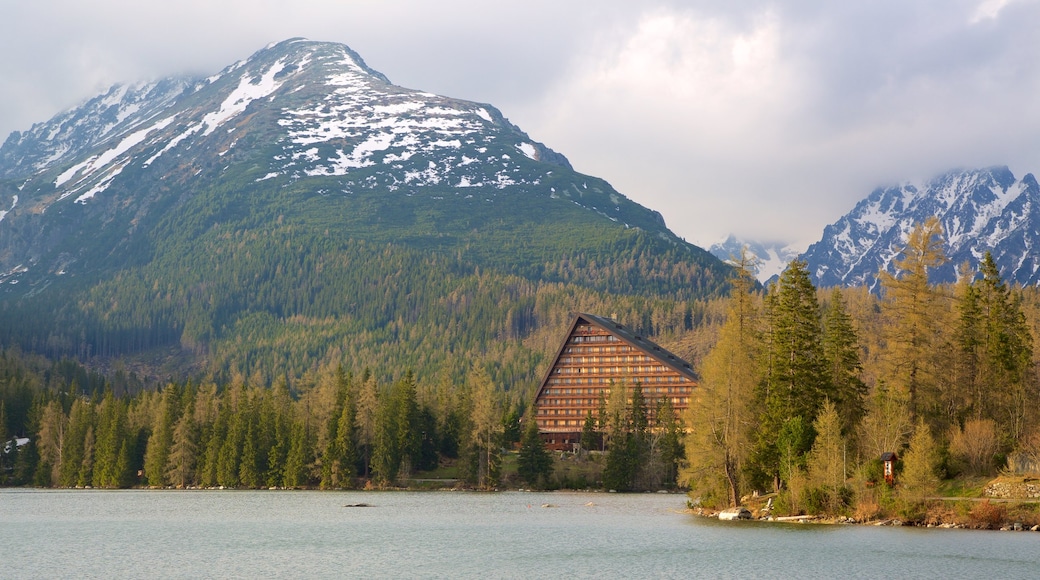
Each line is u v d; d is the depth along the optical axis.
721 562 100.31
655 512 162.25
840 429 131.75
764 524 128.00
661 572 96.19
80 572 99.00
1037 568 92.81
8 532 133.50
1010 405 138.62
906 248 141.12
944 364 138.88
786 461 133.00
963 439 128.88
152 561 105.44
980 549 102.81
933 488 123.94
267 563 104.00
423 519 151.12
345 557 108.00
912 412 136.00
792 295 139.25
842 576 91.25
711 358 141.75
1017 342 142.38
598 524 140.25
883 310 142.88
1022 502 118.69
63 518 155.00
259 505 181.75
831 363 143.62
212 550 113.88
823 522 126.38
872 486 128.88
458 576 95.62
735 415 135.00
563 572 97.19
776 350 138.12
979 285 147.38
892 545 106.31
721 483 145.00
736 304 138.75
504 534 128.38
